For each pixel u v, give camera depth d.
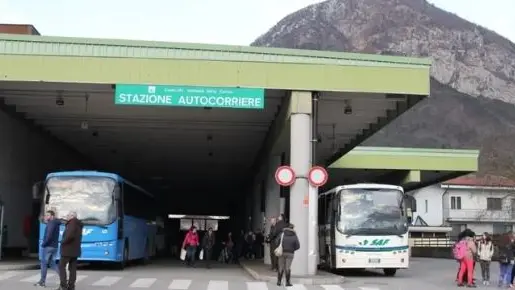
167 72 22.19
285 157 31.77
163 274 22.28
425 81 22.75
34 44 21.88
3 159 27.78
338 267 23.69
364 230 23.81
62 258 15.22
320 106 26.28
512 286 21.61
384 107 26.59
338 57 22.59
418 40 159.50
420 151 40.97
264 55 22.44
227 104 22.19
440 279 23.62
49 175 23.14
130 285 17.98
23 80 21.66
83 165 44.56
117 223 23.00
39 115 30.14
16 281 17.98
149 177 56.94
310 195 21.91
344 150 36.12
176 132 34.44
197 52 22.34
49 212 17.27
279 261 18.92
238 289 17.67
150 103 22.00
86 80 21.89
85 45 22.05
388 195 24.36
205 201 77.00
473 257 21.23
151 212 32.56
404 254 23.88
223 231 77.88
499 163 56.75
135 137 36.44
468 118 131.00
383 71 22.66
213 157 44.25
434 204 75.88
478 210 74.94
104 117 30.58
